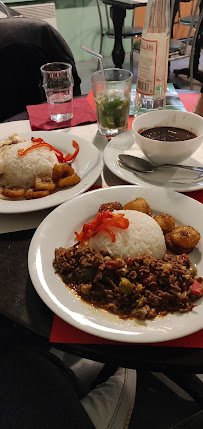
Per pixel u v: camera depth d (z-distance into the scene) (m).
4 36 0.92
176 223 0.43
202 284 0.34
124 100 0.60
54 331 0.32
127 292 0.33
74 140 0.59
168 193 0.45
